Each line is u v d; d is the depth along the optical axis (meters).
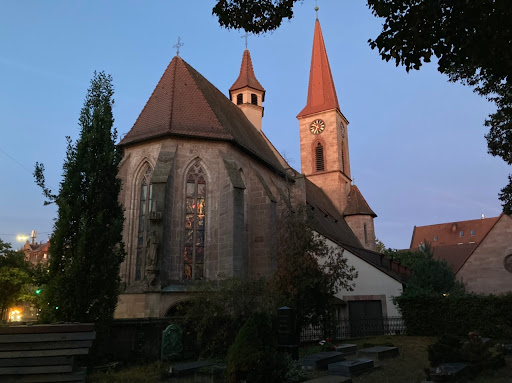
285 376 10.70
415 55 7.85
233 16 10.09
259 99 40.75
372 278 29.69
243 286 16.91
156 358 15.17
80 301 13.59
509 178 20.16
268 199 25.06
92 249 14.22
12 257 34.47
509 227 37.22
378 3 7.52
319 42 58.66
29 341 9.48
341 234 40.72
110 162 15.60
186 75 27.77
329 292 20.16
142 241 22.77
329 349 17.41
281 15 9.85
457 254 55.00
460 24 7.25
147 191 23.70
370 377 12.14
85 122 16.09
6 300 31.70
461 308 23.05
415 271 34.34
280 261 19.55
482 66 8.12
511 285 35.88
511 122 17.38
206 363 13.66
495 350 15.82
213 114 25.61
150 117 25.64
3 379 9.09
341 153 53.75
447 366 11.77
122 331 14.83
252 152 26.45
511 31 7.22
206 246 22.59
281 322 13.91
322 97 54.94
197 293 17.58
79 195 14.88
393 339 22.23
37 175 15.09
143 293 20.47
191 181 23.44
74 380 9.63
